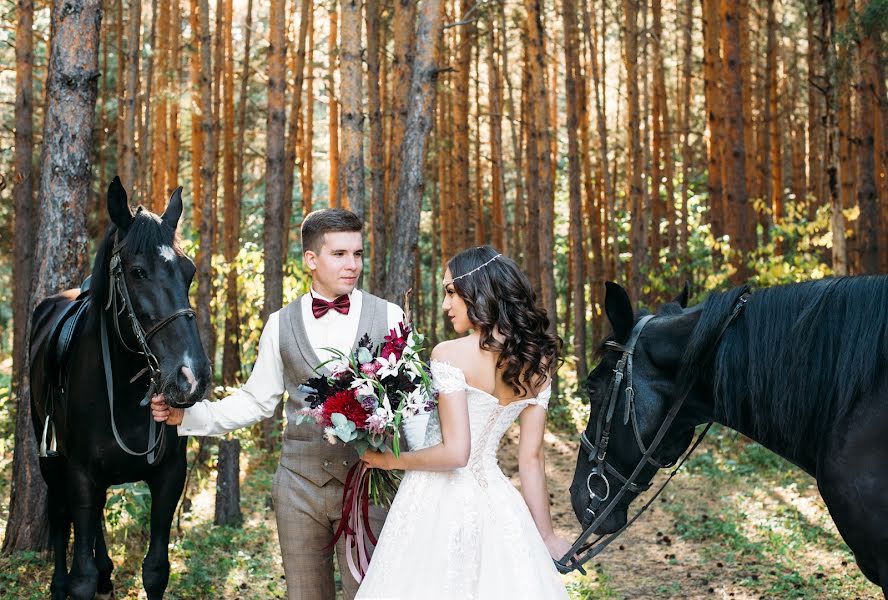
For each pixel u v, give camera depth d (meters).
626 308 3.49
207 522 7.61
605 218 23.22
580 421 13.63
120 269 3.76
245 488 9.32
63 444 4.32
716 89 15.12
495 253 2.95
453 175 20.41
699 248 14.90
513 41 23.61
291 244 23.06
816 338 3.04
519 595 2.83
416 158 7.71
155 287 3.62
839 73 10.34
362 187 7.79
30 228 12.05
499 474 3.02
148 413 4.08
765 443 3.20
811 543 6.93
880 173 15.00
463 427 2.83
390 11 16.62
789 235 11.21
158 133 15.32
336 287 3.37
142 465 4.18
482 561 2.87
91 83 5.89
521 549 2.89
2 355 24.22
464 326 2.96
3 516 7.14
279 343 3.41
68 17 5.82
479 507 2.90
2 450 9.39
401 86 12.23
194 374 3.49
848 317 2.98
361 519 3.29
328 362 3.06
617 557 7.00
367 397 2.86
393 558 2.90
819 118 21.98
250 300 11.35
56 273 5.85
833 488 2.91
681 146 23.53
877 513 2.81
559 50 23.66
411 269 7.73
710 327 3.24
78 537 4.16
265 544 7.03
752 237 13.55
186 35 18.45
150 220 3.74
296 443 3.38
